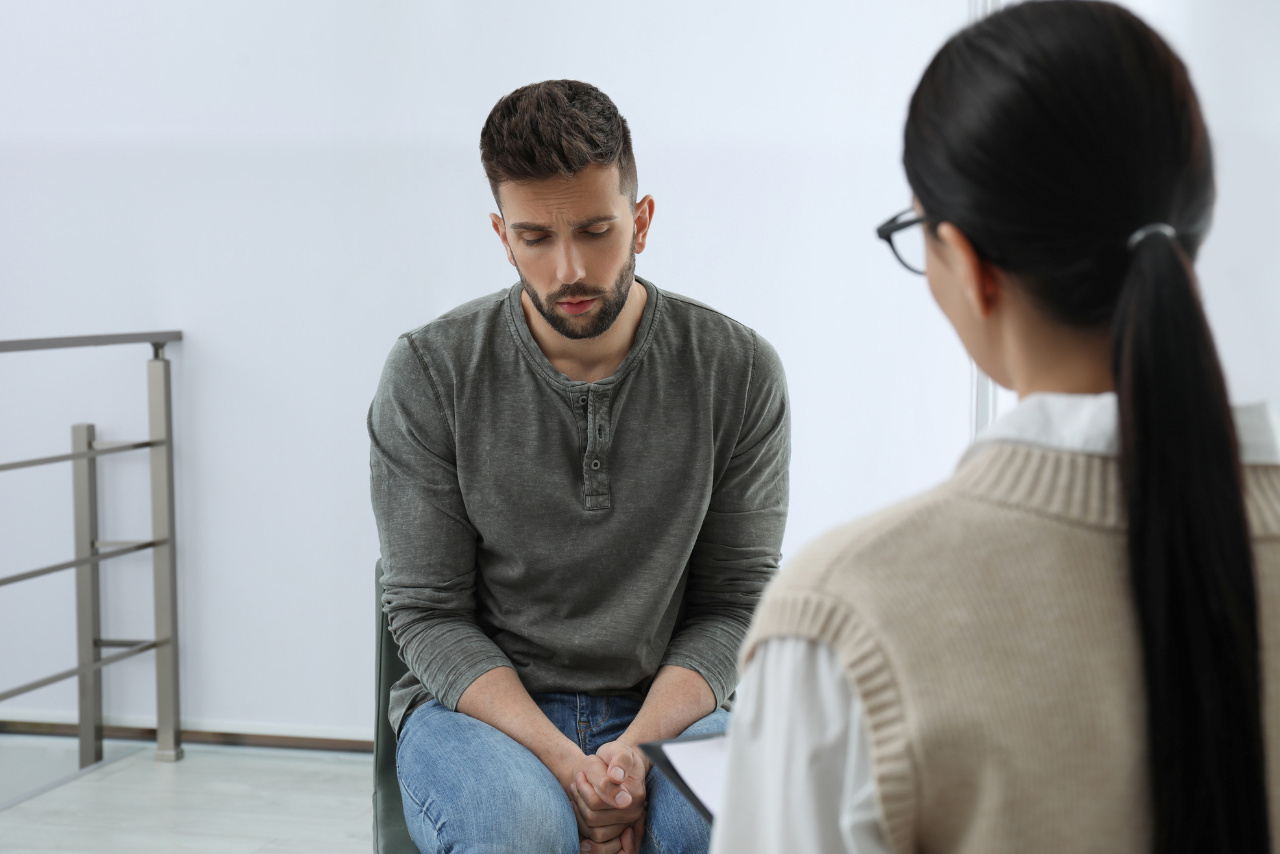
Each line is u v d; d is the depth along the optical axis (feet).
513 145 3.99
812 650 1.61
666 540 4.48
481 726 4.15
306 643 8.60
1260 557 1.59
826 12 7.73
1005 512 1.61
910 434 7.91
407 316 8.29
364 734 8.59
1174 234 1.63
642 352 4.50
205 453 8.60
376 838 4.24
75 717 8.93
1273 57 4.84
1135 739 1.54
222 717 8.74
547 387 4.45
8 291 8.75
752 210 7.95
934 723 1.50
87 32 8.48
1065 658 1.53
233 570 8.64
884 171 7.77
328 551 8.52
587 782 3.94
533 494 4.44
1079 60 1.58
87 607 8.61
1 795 8.11
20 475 8.83
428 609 4.48
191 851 7.00
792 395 8.01
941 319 7.80
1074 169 1.59
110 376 8.66
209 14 8.32
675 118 7.95
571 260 4.12
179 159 8.45
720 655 4.50
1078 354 1.72
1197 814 1.49
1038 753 1.51
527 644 4.56
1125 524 1.58
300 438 8.48
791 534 8.09
